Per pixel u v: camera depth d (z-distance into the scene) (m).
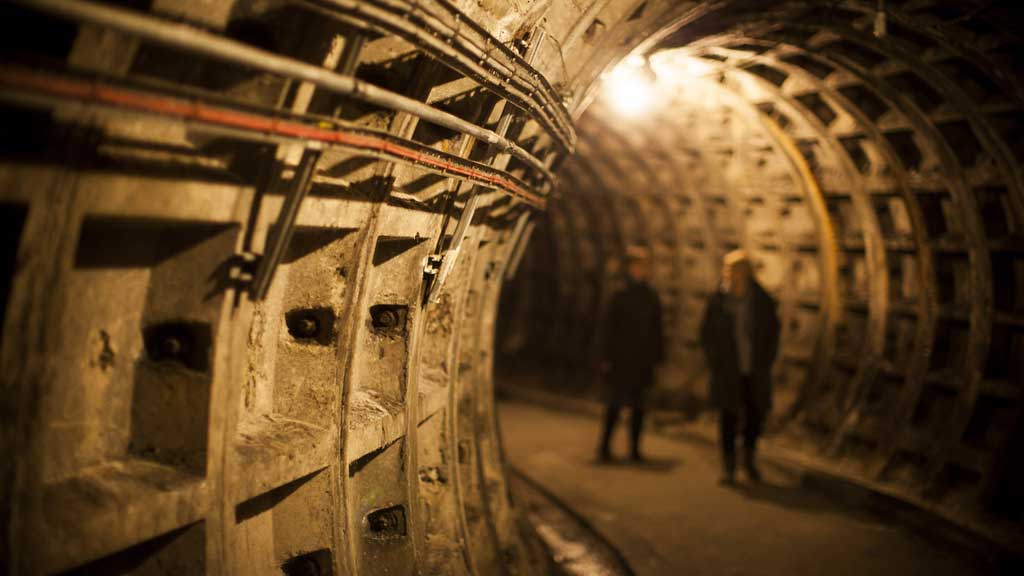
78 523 1.75
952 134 5.60
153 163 1.80
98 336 2.00
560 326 11.05
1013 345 5.66
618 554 5.16
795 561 5.10
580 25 3.37
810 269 7.70
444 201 3.24
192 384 2.11
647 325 7.45
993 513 5.37
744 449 6.85
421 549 3.32
